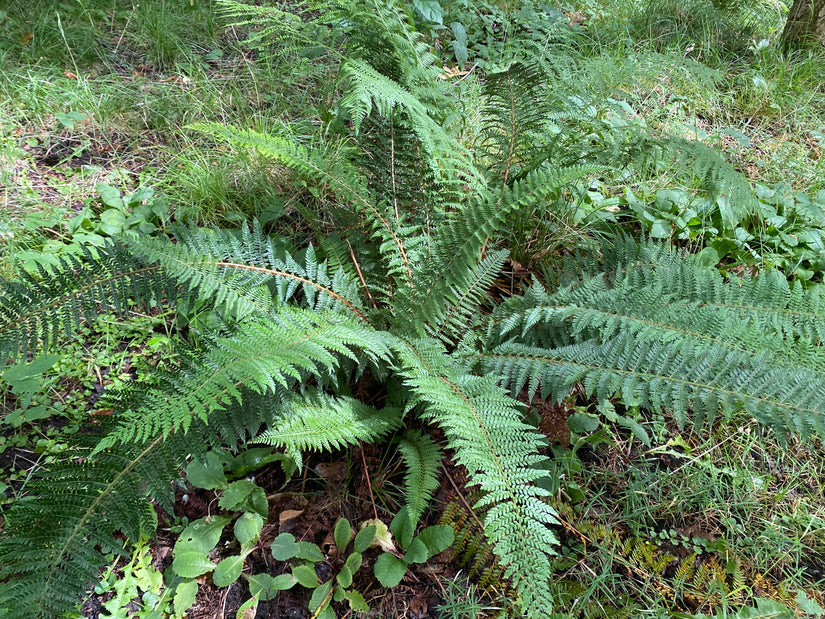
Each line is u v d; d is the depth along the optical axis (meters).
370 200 2.20
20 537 1.45
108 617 1.72
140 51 3.86
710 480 2.16
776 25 4.84
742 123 3.82
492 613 1.83
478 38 4.28
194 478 1.89
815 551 2.04
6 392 2.19
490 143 2.79
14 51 3.53
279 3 4.16
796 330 2.04
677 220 2.97
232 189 2.94
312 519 1.98
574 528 2.01
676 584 1.90
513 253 2.77
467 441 1.61
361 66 2.10
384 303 2.34
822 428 1.61
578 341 2.07
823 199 3.17
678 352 1.91
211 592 1.83
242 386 1.74
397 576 1.78
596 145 2.57
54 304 1.82
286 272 2.10
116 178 3.01
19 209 2.73
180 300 2.11
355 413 1.97
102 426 1.64
